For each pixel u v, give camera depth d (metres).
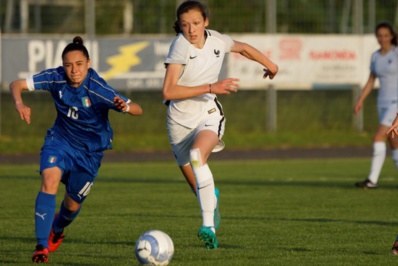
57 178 24.00
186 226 32.31
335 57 76.62
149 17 76.69
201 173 25.12
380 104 45.72
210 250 26.44
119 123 75.25
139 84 72.06
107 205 39.16
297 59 75.69
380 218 34.53
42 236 23.45
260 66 74.62
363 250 26.41
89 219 34.34
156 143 74.06
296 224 32.69
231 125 78.12
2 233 30.62
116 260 24.64
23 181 50.28
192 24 25.42
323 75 76.50
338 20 79.31
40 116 74.62
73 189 25.22
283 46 75.19
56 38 70.44
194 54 25.81
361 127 79.56
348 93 79.75
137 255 22.17
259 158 67.44
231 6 77.38
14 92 24.11
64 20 76.31
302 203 39.84
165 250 22.12
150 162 64.69
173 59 25.64
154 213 36.28
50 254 25.86
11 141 72.31
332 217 34.81
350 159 66.38
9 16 74.81
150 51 72.12
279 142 75.81
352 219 34.22
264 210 37.22
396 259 24.64
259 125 78.50
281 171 57.09
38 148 71.44
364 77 77.56
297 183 49.34
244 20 77.56
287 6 78.44
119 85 71.69
